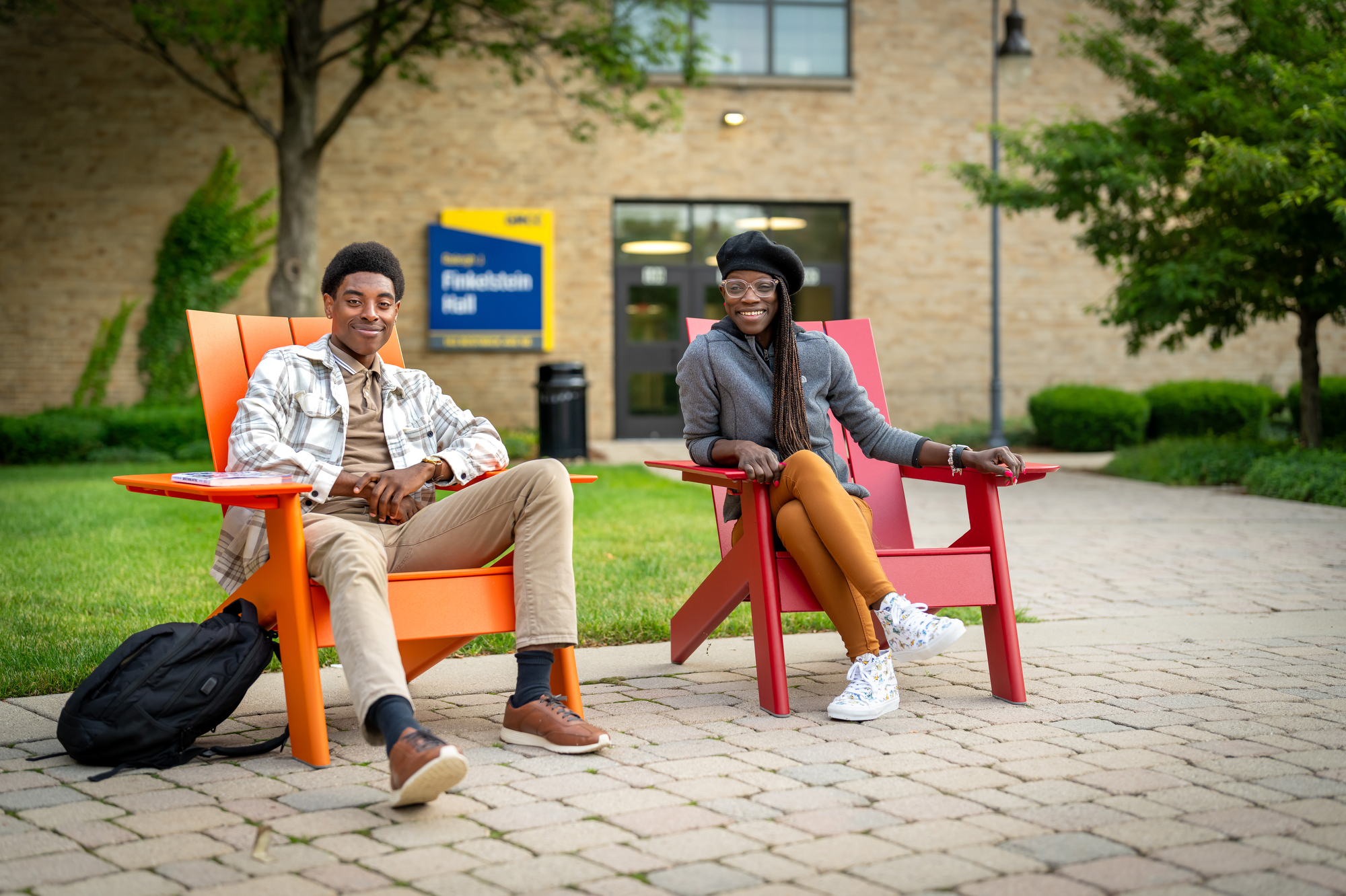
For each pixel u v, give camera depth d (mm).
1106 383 15297
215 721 2535
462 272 14164
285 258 12008
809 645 3764
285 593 2541
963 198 14930
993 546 3029
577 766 2473
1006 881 1843
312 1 11906
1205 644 3752
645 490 8594
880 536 3465
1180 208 9695
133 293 13852
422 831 2082
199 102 13812
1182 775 2379
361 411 2965
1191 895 1782
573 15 14031
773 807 2205
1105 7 10172
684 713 2922
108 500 7957
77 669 3223
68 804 2232
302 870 1899
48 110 13594
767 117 14633
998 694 3045
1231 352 15406
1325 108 8133
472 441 2982
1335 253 8664
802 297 14961
